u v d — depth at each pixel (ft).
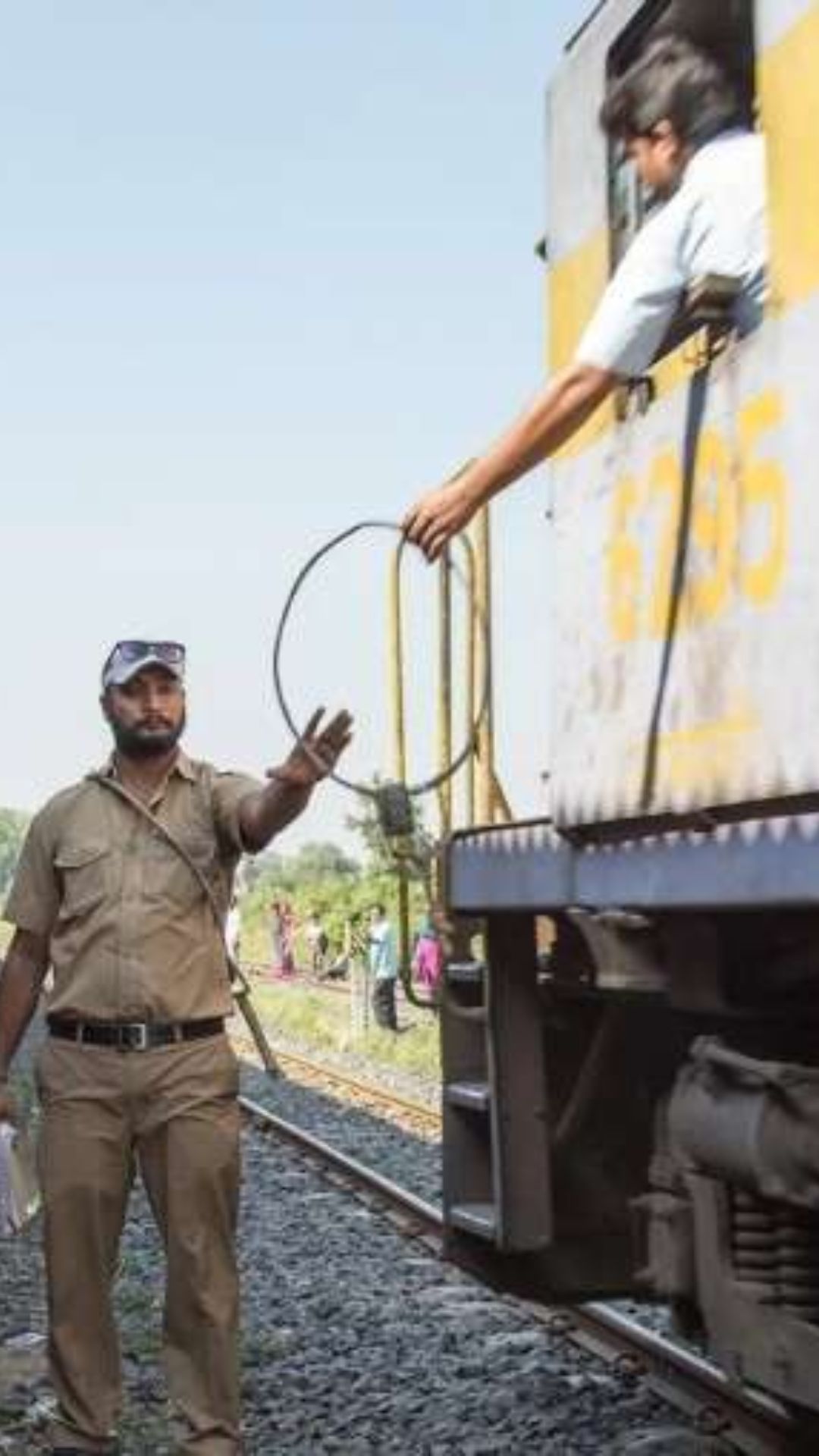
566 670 17.88
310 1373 25.86
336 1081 72.43
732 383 14.69
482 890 20.85
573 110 18.31
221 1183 19.13
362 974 105.09
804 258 13.70
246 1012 20.39
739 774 14.46
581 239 18.12
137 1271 33.68
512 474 15.26
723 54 15.48
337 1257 35.09
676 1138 17.33
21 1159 20.29
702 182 14.75
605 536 16.96
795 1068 15.39
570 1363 25.38
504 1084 21.17
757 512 14.28
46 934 19.90
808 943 16.07
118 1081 19.07
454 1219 22.68
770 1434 20.30
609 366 14.93
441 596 21.88
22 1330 28.40
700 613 15.14
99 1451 19.42
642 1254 21.13
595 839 17.58
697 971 16.75
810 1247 16.44
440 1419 23.22
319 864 226.58
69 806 19.69
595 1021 22.22
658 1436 21.36
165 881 19.22
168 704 19.44
